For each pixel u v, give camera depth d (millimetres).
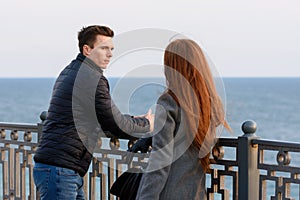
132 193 4734
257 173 5105
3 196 7426
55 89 5297
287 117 91562
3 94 162250
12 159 7289
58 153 5137
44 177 5172
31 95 155625
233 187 5195
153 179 4309
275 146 4941
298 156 42781
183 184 4449
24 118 98000
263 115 95250
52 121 5223
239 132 63969
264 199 5109
